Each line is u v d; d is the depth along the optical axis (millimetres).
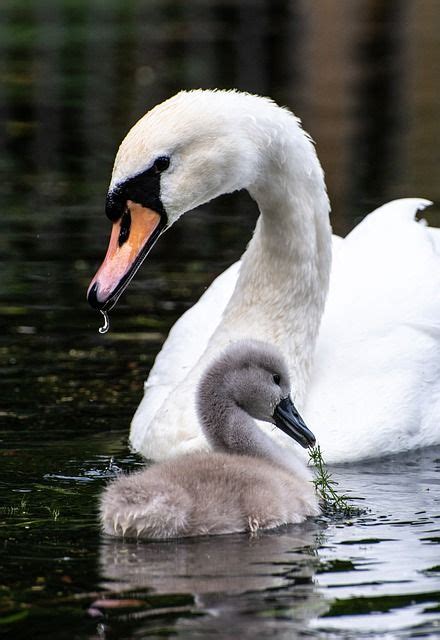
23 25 42750
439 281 14883
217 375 11820
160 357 14656
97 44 39750
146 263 20547
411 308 14516
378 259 15172
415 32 41969
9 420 14234
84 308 18312
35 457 13078
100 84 34312
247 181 13086
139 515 10500
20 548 10359
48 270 20094
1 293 18938
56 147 28484
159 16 44875
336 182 25562
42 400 14891
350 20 44250
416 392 13797
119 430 13992
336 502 11711
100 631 8688
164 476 10898
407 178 25750
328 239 13664
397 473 12852
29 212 23531
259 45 39625
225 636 8609
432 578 9648
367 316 14438
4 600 9219
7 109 31781
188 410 12852
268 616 8961
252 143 12977
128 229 12734
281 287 13617
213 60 37312
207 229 22656
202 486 10820
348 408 13500
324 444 13203
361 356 13992
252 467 11242
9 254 20922
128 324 17672
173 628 8727
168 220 12812
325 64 37125
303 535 10734
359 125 30312
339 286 14914
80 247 21344
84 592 9352
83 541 10539
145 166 12633
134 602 9172
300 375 13578
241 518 10797
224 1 47875
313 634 8648
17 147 28516
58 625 8781
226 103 12961
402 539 10641
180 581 9562
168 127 12688
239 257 20734
